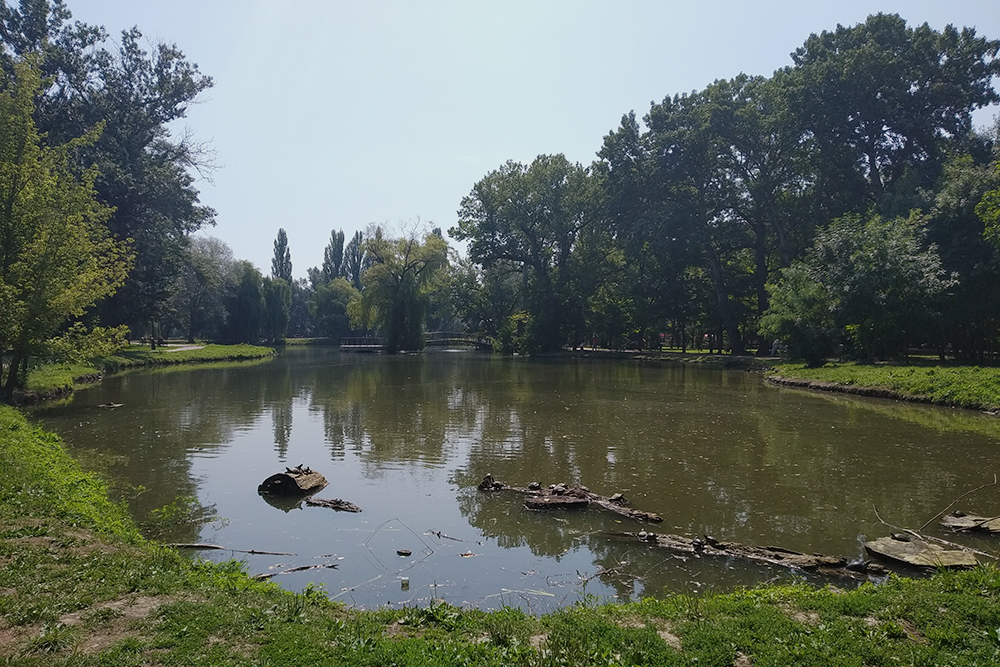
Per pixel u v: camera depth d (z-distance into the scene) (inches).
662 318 2336.4
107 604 224.4
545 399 1012.5
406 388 1182.9
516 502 452.4
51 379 1050.7
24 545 280.2
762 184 1947.6
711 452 607.2
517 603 289.1
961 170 1364.4
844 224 1438.2
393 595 299.1
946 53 1747.0
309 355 2439.7
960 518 404.5
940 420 784.9
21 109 814.5
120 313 1619.1
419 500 458.3
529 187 2409.0
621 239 2352.4
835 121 1748.3
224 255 3070.9
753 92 2027.6
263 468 548.4
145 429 729.6
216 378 1371.8
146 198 1582.2
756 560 341.7
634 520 412.5
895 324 1250.6
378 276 2536.9
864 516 418.6
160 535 382.9
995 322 1317.7
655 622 229.3
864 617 230.4
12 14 1456.7
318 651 191.3
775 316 1449.3
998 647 199.2
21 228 805.9
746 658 198.5
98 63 1603.1
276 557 350.0
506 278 3112.7
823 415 832.9
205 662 181.2
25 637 193.9
